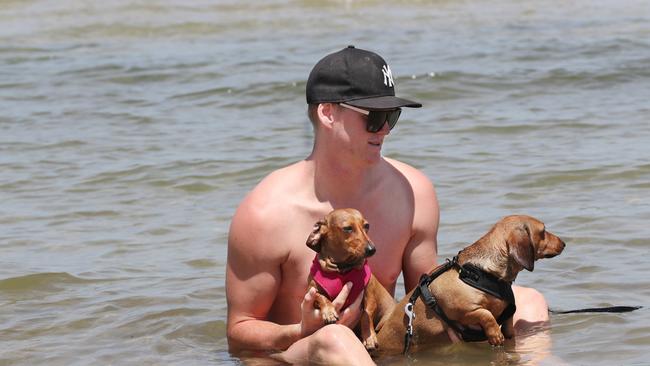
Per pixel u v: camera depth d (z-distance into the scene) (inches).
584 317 323.9
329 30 1056.2
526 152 561.3
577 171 512.1
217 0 1228.5
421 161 552.7
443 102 706.8
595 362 286.4
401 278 379.2
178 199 507.5
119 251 427.2
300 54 909.2
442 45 933.2
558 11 1138.0
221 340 325.1
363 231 278.4
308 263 290.8
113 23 1105.4
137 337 329.4
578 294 350.3
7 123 691.4
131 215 482.3
